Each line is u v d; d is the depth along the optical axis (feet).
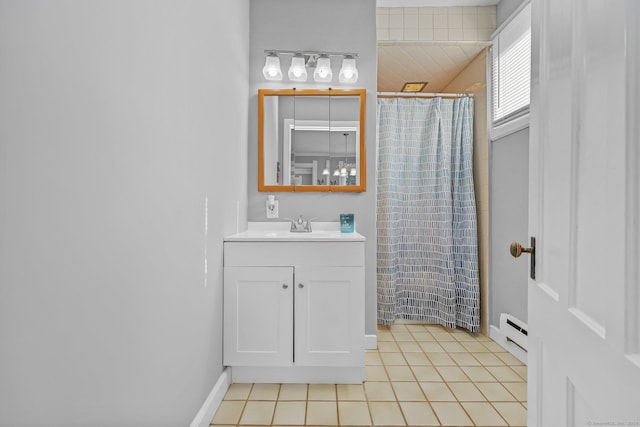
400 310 10.02
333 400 6.09
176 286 4.37
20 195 2.11
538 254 3.40
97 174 2.80
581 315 2.55
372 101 8.72
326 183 8.68
